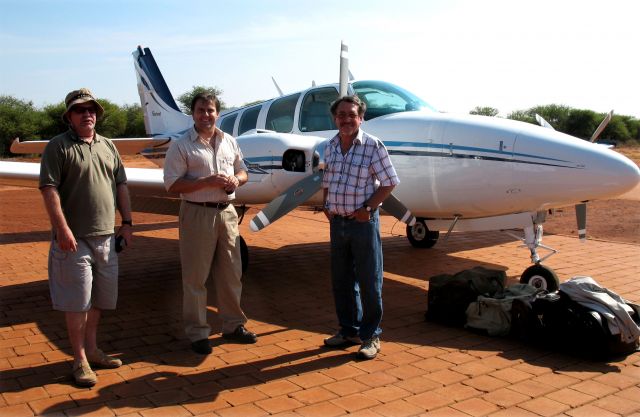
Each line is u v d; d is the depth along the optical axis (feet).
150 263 22.70
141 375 11.29
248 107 23.86
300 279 20.20
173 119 34.99
